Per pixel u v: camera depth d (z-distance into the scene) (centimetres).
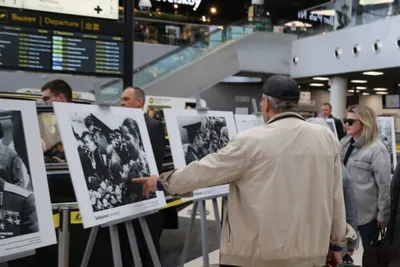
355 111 329
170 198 320
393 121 520
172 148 281
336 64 1294
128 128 245
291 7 2509
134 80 1212
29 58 465
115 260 215
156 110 923
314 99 1938
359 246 451
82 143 209
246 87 1848
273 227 188
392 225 237
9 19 452
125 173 230
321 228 196
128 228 229
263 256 190
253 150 192
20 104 185
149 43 1420
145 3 1576
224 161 195
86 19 488
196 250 449
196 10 2598
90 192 204
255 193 191
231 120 344
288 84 199
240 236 196
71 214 298
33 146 186
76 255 311
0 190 170
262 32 1467
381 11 1131
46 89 328
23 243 174
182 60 1314
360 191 324
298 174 191
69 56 482
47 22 470
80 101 369
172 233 516
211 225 558
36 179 184
